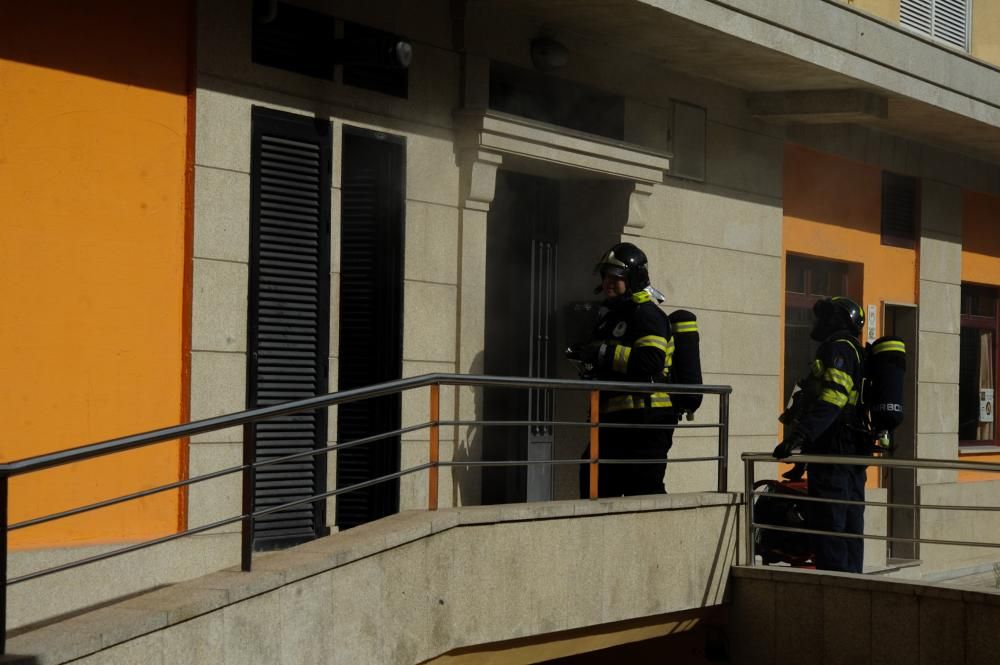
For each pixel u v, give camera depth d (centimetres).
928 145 1867
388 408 1122
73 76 894
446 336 1170
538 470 1313
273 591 719
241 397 998
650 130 1380
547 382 959
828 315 1120
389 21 1112
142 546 666
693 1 1219
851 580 1045
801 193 1627
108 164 915
